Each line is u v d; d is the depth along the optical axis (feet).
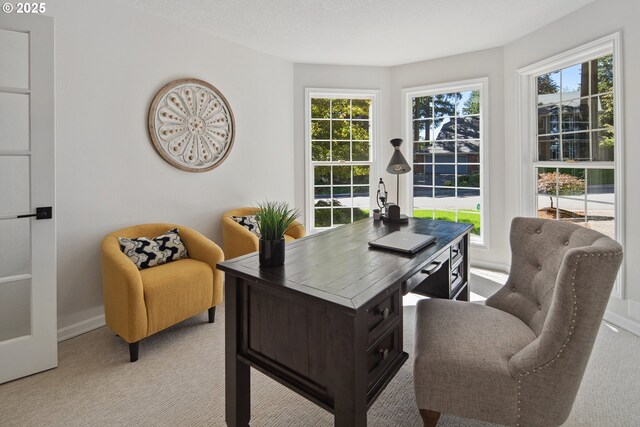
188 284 7.88
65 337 8.09
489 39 11.87
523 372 4.02
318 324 4.11
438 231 7.41
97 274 8.74
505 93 12.49
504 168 12.73
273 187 13.47
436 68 13.80
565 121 10.51
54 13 7.80
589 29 9.25
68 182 8.18
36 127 6.41
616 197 8.50
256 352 4.82
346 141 14.99
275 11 9.64
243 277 4.69
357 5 9.36
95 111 8.57
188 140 10.55
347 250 5.89
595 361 6.99
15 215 6.30
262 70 12.87
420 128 14.64
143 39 9.46
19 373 6.45
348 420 3.81
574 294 3.76
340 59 13.76
